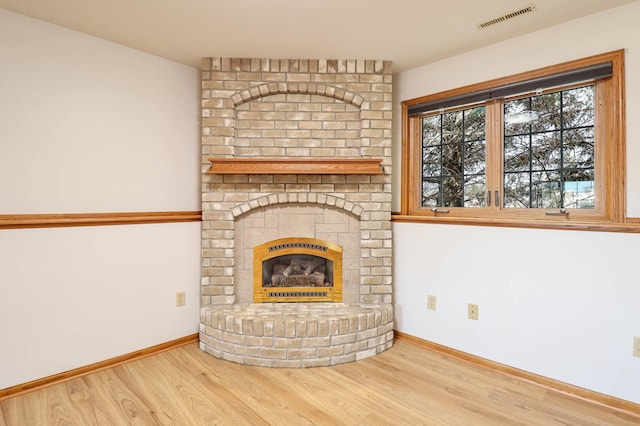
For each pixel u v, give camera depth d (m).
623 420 1.97
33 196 2.31
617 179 2.15
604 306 2.12
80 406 2.07
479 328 2.63
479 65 2.72
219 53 2.82
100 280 2.53
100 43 2.58
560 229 2.26
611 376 2.10
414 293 3.02
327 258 3.04
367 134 2.96
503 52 2.59
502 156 2.68
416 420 1.96
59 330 2.36
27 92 2.28
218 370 2.52
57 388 2.27
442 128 3.04
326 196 2.97
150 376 2.43
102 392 2.22
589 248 2.16
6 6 2.15
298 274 3.14
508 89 2.56
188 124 3.07
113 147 2.66
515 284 2.45
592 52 2.22
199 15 2.25
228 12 2.21
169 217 2.84
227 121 2.89
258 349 2.59
